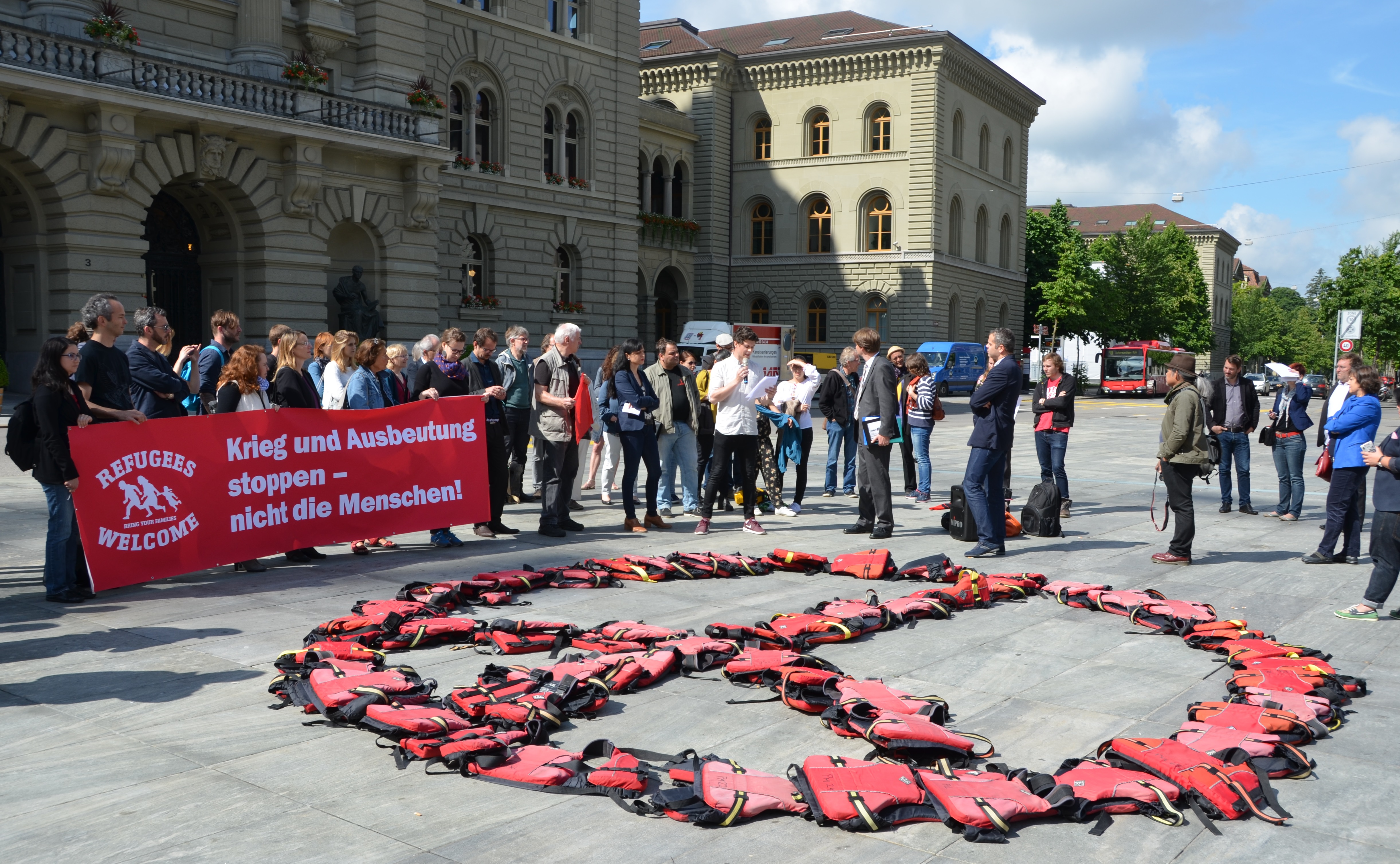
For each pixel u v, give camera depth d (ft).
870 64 163.12
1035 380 189.06
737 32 190.90
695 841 12.80
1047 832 13.19
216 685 18.48
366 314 87.45
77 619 22.94
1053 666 20.13
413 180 89.92
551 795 14.02
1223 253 369.09
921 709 16.46
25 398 71.46
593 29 118.62
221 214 81.00
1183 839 13.01
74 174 69.36
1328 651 21.61
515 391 40.52
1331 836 13.14
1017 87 188.14
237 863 12.02
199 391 32.63
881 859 12.42
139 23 74.90
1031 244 213.66
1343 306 178.40
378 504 31.01
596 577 26.55
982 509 31.55
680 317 167.63
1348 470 30.25
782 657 18.93
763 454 40.24
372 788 14.19
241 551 28.07
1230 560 31.63
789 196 170.91
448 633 21.18
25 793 13.84
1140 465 62.54
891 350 46.65
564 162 116.57
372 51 88.94
